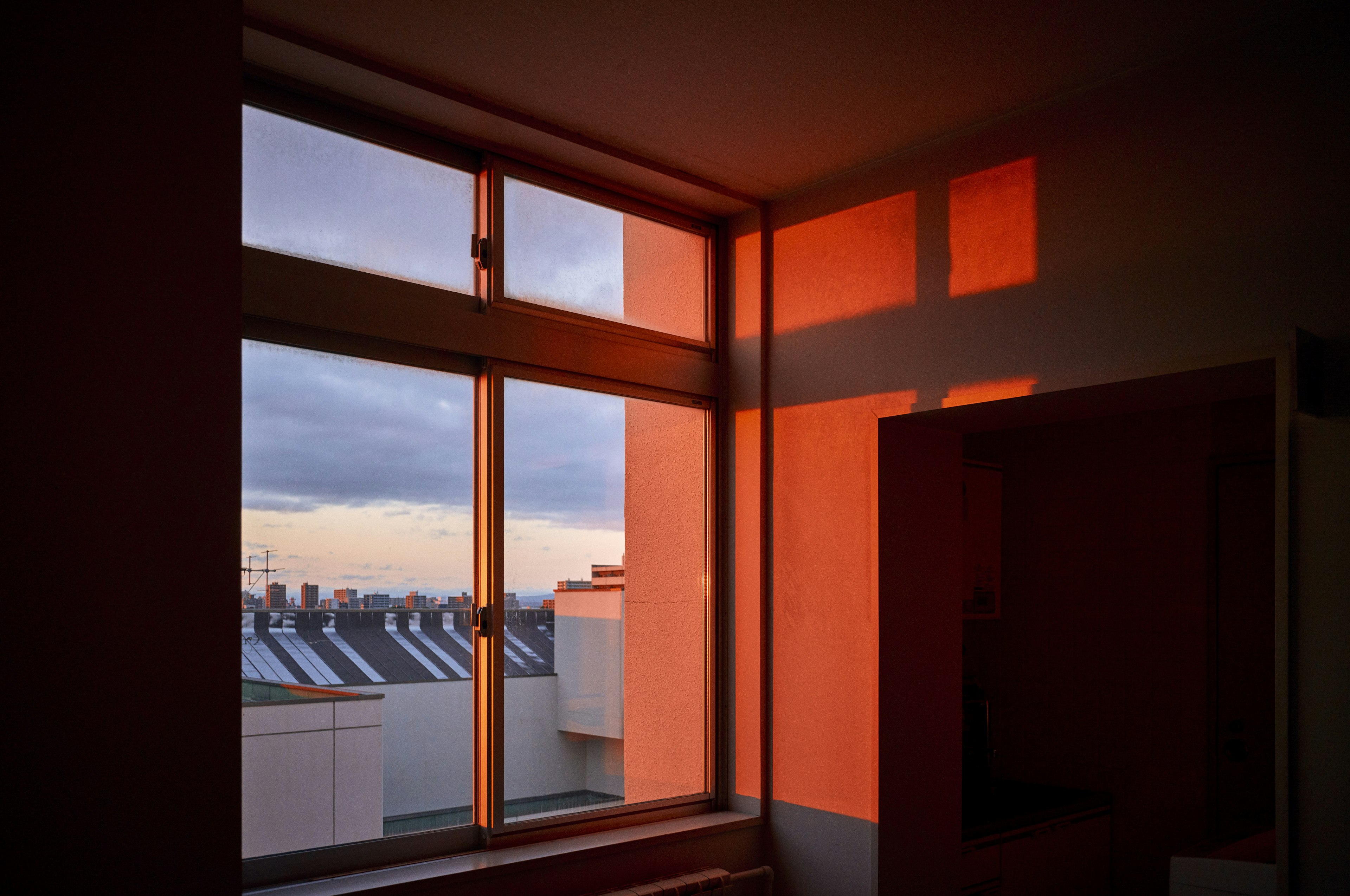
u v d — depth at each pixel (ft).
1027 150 9.95
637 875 10.55
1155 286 8.84
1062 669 14.57
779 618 12.02
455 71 9.21
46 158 3.21
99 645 3.21
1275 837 9.06
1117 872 13.83
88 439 3.24
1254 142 8.27
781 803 11.77
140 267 3.40
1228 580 13.05
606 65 9.11
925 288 10.80
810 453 11.87
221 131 3.64
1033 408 10.39
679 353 12.46
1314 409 7.56
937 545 11.73
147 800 3.29
